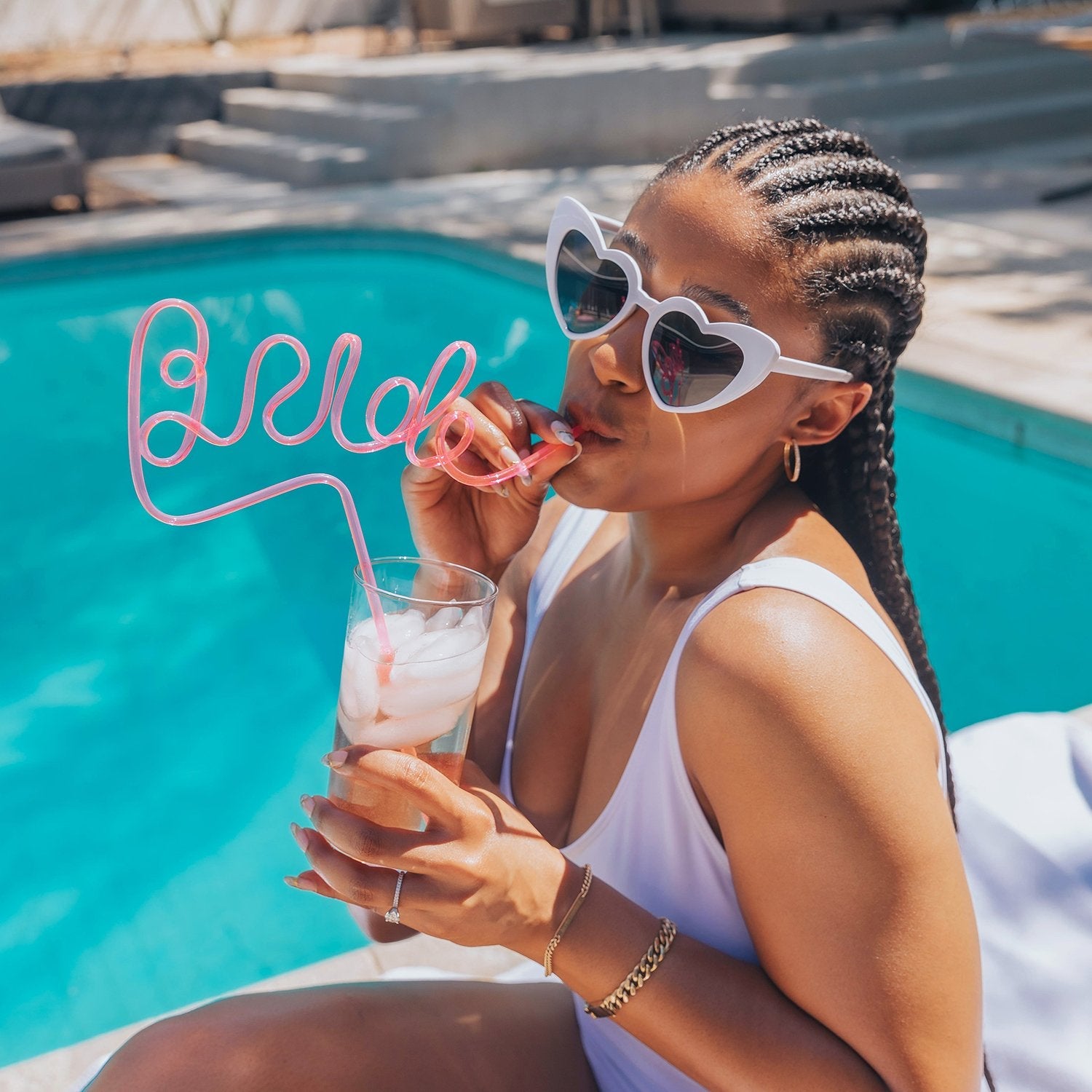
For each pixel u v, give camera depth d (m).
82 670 4.12
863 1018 1.11
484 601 1.22
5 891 3.17
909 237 1.34
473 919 1.15
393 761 1.13
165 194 9.72
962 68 10.86
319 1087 1.30
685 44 11.98
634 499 1.36
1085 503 4.27
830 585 1.22
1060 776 2.27
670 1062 1.24
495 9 12.61
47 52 13.05
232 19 13.79
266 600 4.56
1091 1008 1.85
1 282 7.26
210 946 3.01
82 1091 1.47
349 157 9.88
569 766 1.54
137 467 1.15
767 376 1.26
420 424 1.35
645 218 1.30
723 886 1.26
